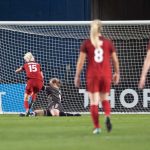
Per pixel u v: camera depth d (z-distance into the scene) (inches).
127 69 2573.8
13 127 1568.7
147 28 2598.4
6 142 1165.1
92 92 1306.6
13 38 2605.8
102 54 1298.0
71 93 2501.2
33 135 1317.7
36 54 2608.3
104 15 2989.7
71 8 2802.7
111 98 2464.3
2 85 2426.2
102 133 1354.6
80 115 2278.5
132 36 2603.3
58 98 2252.7
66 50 2581.2
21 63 2596.0
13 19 2802.7
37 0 2802.7
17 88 2427.4
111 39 2610.7
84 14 2802.7
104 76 1299.2
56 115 2239.2
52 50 2591.0
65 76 2573.8
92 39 1301.7
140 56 2598.4
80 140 1194.0
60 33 2578.7
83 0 2807.6
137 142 1154.7
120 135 1304.1
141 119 1990.7
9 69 2581.2
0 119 1982.0
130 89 2493.8
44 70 2596.0
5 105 2420.0
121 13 3075.8
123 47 2605.8
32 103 2246.6
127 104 2466.8
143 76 1296.8
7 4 2810.0
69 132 1391.5
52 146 1086.4
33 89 2236.7
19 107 2418.8
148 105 2466.8
